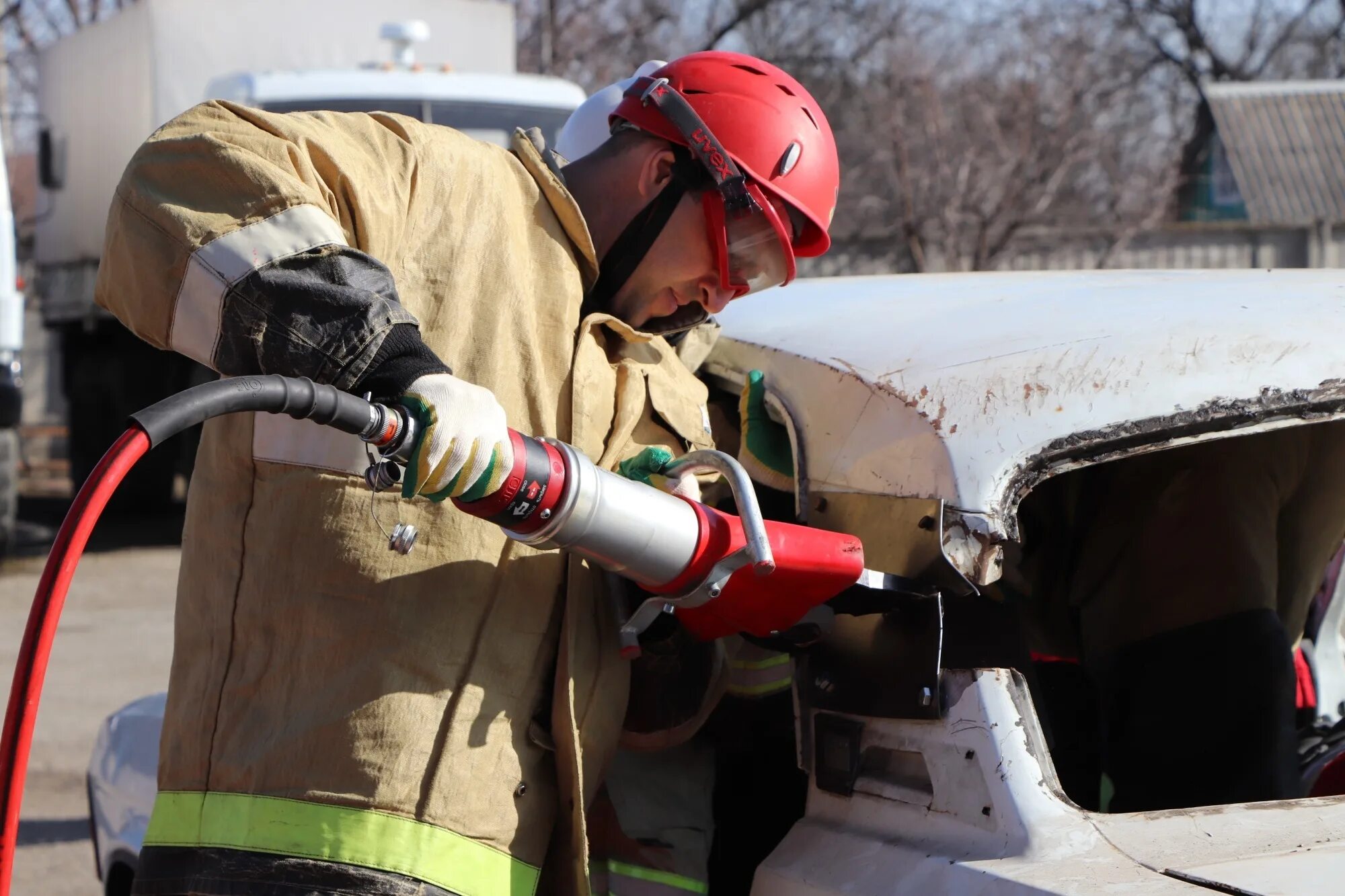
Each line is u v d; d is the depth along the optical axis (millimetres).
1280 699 3123
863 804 2252
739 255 2598
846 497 2359
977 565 2158
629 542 2090
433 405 1936
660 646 2543
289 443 2285
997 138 21703
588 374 2447
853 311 2816
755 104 2541
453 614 2250
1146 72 30391
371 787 2180
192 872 2252
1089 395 2225
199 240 2092
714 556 2166
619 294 2639
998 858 2004
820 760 2340
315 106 11570
